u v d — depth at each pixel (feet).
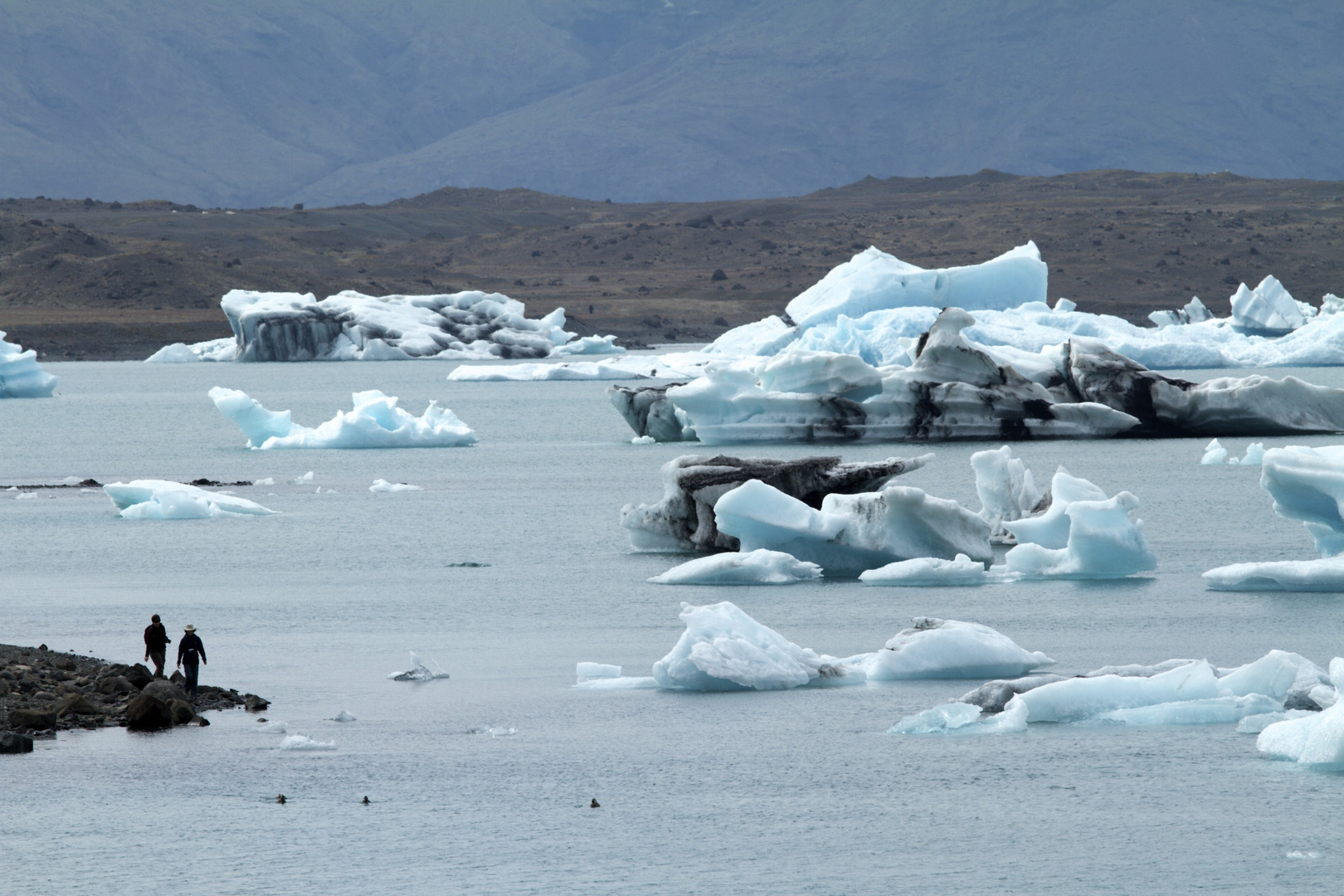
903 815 246.27
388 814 247.29
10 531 652.48
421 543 608.19
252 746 286.46
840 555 510.99
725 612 344.49
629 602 453.99
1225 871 221.46
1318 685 291.38
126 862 226.17
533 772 269.23
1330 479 463.83
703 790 259.19
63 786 261.44
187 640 323.16
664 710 314.14
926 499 501.97
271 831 238.89
